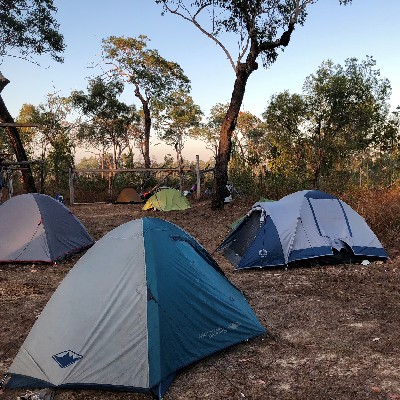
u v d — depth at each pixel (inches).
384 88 1054.4
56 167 1093.8
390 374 164.2
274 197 687.1
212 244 430.6
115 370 157.9
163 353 162.6
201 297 187.9
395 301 246.1
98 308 169.8
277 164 995.9
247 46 625.6
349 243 327.3
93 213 701.3
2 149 1254.3
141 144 1507.1
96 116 1439.5
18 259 348.2
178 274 184.2
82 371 159.3
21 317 237.5
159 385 156.5
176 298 177.6
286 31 634.2
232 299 203.0
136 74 1396.4
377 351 184.5
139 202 879.1
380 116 1050.1
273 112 1096.2
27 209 365.4
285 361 178.9
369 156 1057.5
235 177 803.4
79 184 1107.9
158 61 1416.1
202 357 177.2
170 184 1074.1
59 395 157.2
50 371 161.0
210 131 1827.0
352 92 1039.6
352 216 340.2
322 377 164.6
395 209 453.7
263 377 166.4
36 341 169.5
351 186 667.4
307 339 199.8
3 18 873.5
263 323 221.3
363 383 158.6
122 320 165.3
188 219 587.8
